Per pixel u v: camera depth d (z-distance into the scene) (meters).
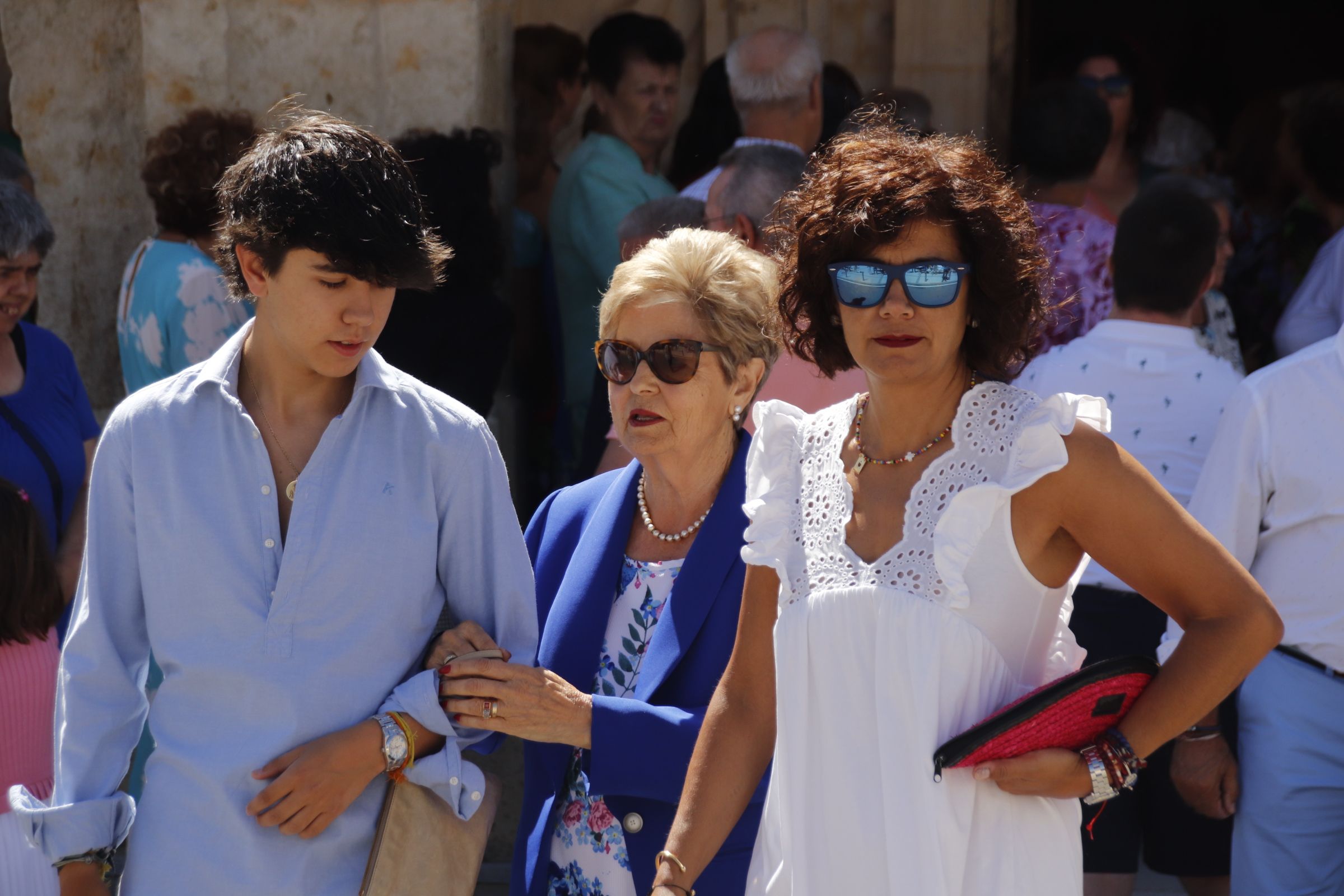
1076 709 2.93
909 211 3.02
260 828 3.41
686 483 4.02
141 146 7.39
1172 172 9.01
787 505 3.36
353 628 3.52
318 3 6.94
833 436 3.36
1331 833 4.94
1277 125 8.37
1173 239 5.39
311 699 3.45
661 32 7.91
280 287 3.41
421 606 3.66
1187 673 2.93
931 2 8.66
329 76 6.99
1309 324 7.31
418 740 3.55
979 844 3.01
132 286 6.52
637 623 3.97
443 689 3.61
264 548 3.48
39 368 5.87
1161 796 5.52
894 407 3.20
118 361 7.66
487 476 3.75
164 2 6.95
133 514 3.54
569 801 3.94
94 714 3.55
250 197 3.39
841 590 3.12
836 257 3.16
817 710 3.17
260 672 3.42
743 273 4.00
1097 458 2.96
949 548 2.97
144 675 3.70
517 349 8.30
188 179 6.43
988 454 3.04
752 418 3.95
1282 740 4.94
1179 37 10.88
